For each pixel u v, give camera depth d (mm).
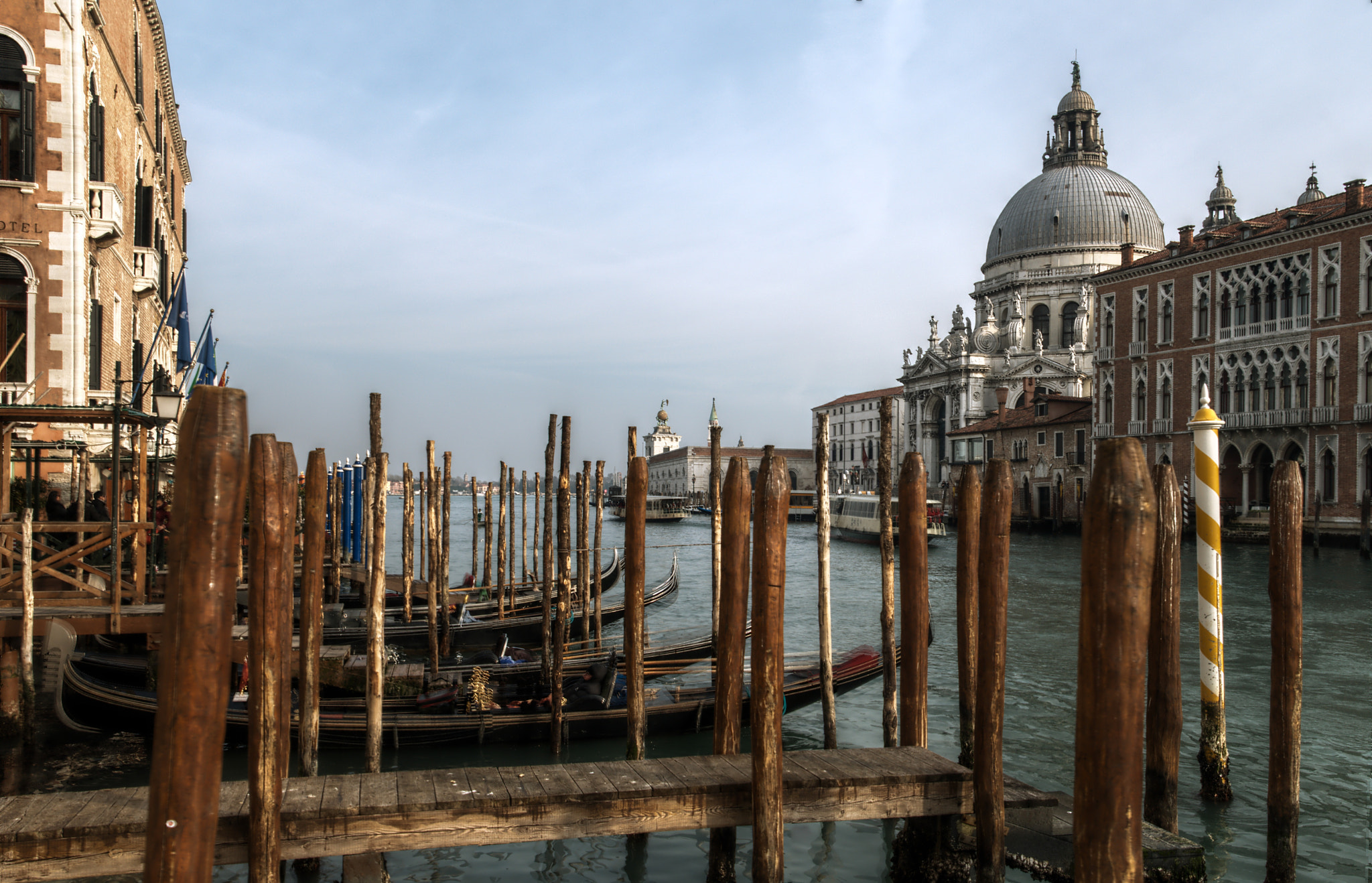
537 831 6387
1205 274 49156
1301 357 43906
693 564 45219
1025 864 7164
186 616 4250
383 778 6695
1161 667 7918
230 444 4293
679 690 12680
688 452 119125
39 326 17391
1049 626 21828
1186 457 49906
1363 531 36688
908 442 92375
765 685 6367
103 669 13211
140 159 25203
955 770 7129
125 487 20484
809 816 6836
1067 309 82375
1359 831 9344
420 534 61625
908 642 8078
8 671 11438
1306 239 43781
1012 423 63656
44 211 17438
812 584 34312
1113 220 81562
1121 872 4773
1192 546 41812
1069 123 90188
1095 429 55875
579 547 18016
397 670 13125
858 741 12438
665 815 6582
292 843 6051
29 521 10977
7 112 17453
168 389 13406
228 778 10719
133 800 6156
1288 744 7301
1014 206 86500
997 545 6754
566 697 12312
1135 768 4785
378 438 12773
